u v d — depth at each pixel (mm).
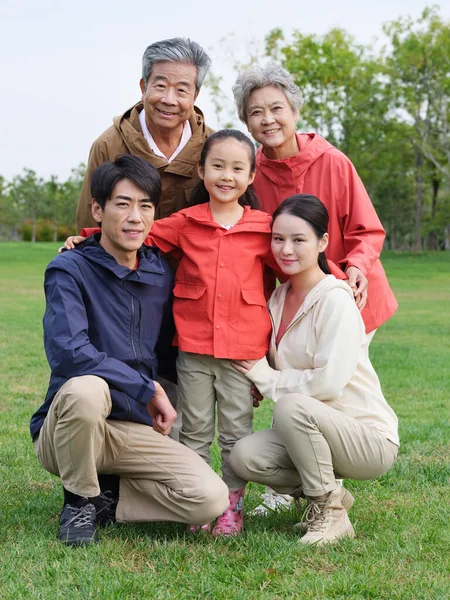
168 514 3260
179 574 2818
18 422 5641
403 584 2746
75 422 3027
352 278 3598
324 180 3895
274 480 3391
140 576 2760
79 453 3084
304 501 3877
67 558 2918
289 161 3871
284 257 3352
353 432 3264
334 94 40406
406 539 3238
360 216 3846
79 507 3229
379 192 52250
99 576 2742
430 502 3811
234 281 3424
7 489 3969
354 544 3156
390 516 3586
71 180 81625
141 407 3258
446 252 46156
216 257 3449
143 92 3906
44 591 2629
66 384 3096
